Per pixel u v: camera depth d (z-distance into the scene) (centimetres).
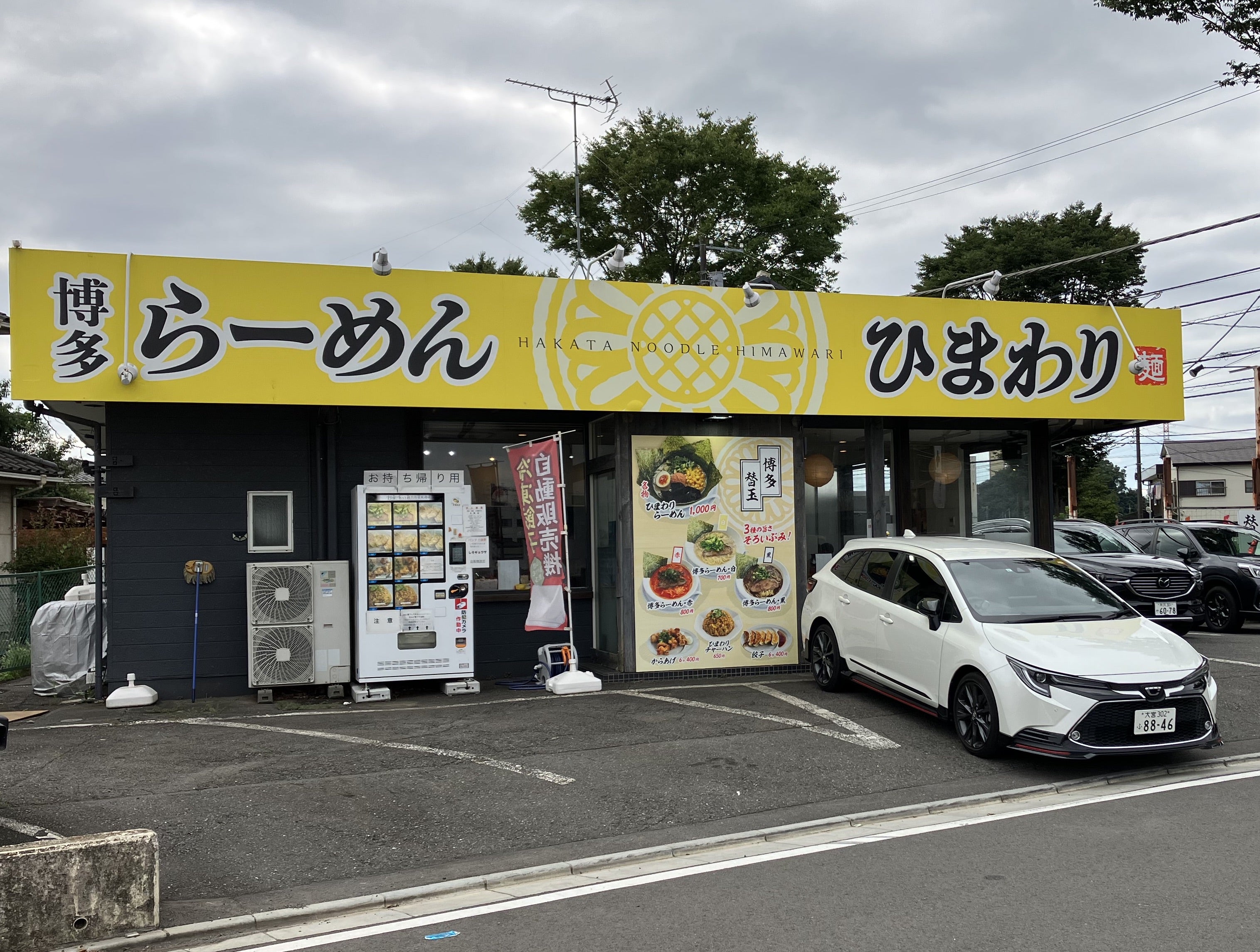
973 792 718
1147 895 499
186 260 1022
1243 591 1580
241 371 1034
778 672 1227
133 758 800
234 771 758
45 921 463
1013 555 930
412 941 469
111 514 1098
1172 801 685
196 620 1082
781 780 746
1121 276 3306
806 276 2873
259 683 1059
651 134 2811
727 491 1227
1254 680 1091
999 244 3506
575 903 515
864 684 1000
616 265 1160
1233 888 507
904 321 1266
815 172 2962
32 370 988
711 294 1191
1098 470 5388
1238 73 1581
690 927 474
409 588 1087
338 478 1173
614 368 1150
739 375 1198
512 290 1116
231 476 1134
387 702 1065
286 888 548
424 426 1248
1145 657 768
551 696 1084
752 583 1227
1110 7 1536
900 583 957
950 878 534
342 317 1062
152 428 1112
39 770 765
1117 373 1353
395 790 714
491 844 619
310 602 1077
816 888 525
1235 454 5872
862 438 1395
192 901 529
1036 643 780
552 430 1310
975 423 1449
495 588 1266
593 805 689
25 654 1377
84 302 999
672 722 923
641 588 1189
